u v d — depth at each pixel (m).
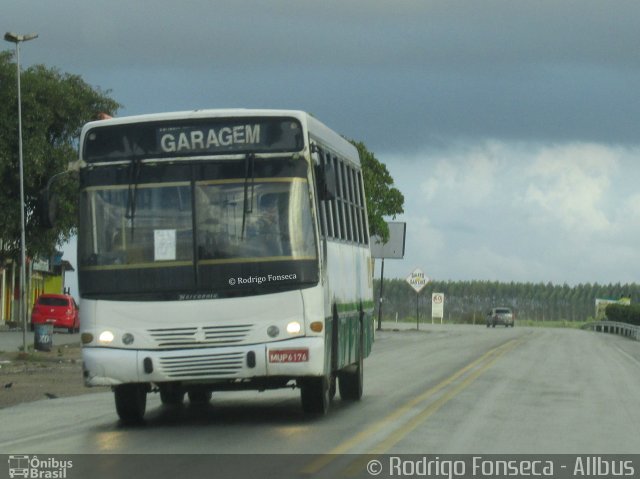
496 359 68.31
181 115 31.84
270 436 29.62
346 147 40.12
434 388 45.53
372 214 121.56
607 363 65.62
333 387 37.78
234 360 31.02
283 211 31.36
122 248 31.61
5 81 122.56
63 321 122.44
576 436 29.92
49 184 32.31
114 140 32.03
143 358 31.11
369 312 43.09
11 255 127.31
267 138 31.62
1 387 49.03
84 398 43.69
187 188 31.59
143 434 30.62
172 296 31.30
